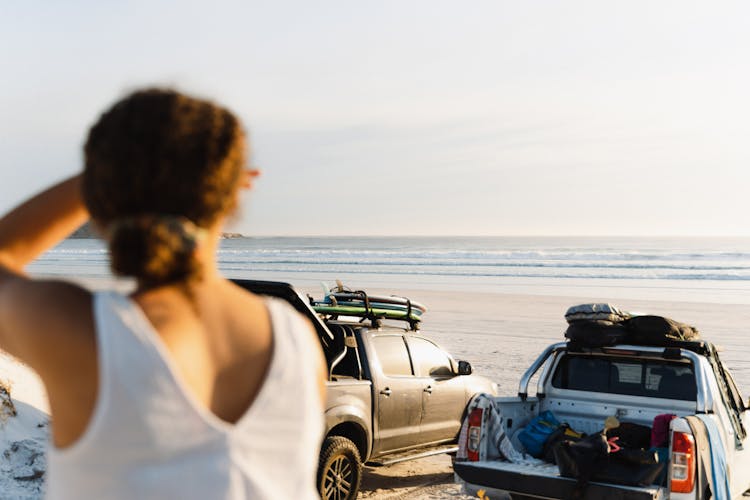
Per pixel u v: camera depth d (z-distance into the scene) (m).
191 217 1.12
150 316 1.06
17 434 7.14
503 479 6.49
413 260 74.12
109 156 1.09
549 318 26.12
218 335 1.11
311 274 55.47
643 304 31.91
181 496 1.02
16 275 1.11
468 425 6.92
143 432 1.00
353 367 7.97
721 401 6.91
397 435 8.21
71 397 1.02
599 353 7.38
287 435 1.13
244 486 1.06
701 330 23.05
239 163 1.17
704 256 74.56
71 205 1.17
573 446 6.16
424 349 8.95
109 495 1.01
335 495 7.20
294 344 1.17
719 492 6.16
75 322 1.02
